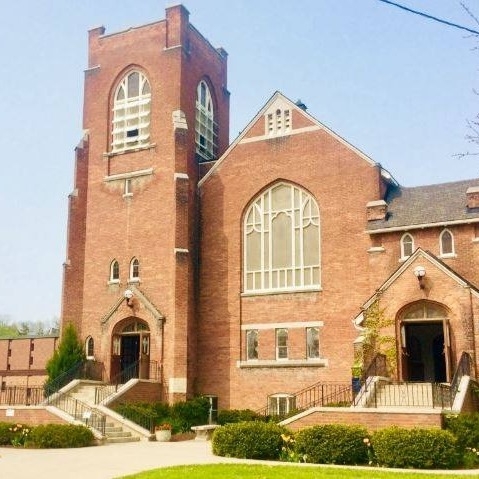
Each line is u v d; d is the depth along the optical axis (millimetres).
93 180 42656
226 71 48875
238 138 40625
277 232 38719
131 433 30875
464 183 36375
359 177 36844
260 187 39344
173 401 36188
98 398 34438
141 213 40594
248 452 22188
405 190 37594
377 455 20656
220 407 37469
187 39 43250
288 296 37281
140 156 41594
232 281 38938
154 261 39375
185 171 40188
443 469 19844
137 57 43281
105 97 43719
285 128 39500
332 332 35656
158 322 37781
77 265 41688
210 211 40531
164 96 41875
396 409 23953
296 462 21203
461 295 30031
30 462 21406
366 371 29438
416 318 31188
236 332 38094
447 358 29812
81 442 27188
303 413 25547
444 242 33781
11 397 40906
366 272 35469
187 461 21297
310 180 38094
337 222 36844
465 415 23250
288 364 36344
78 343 38938
